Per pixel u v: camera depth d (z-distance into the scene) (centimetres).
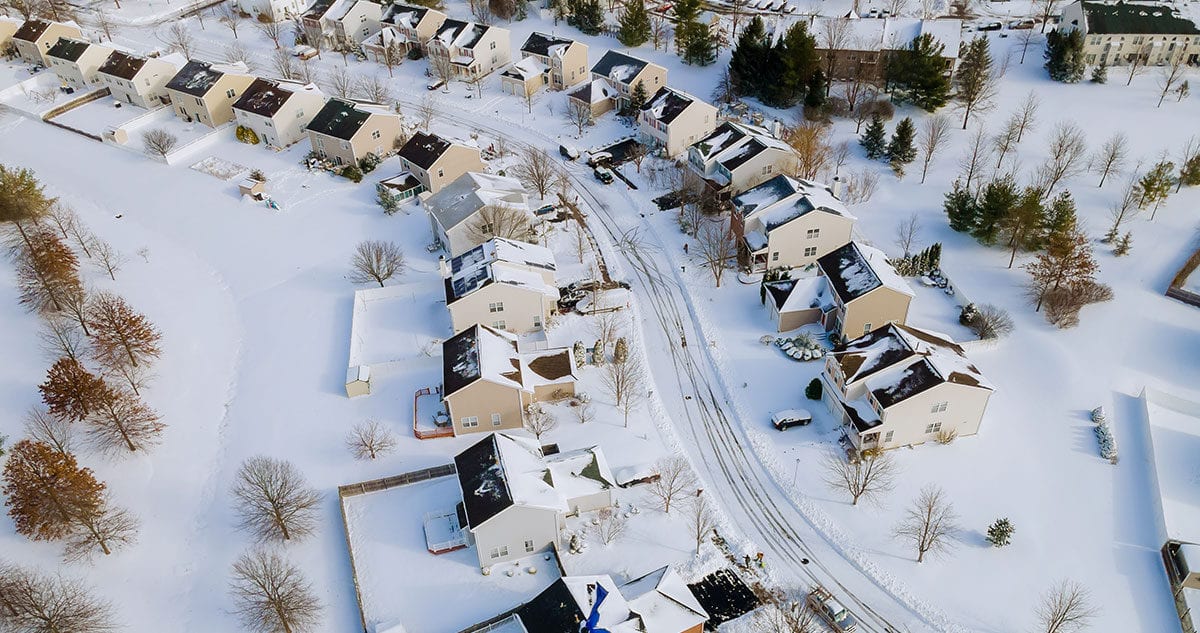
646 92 9756
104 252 7312
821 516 5094
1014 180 7956
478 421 5575
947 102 9600
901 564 4794
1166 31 9856
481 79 10912
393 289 6931
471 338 5731
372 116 8838
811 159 8262
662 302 6981
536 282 6397
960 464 5366
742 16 12181
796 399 5941
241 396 6053
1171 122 8950
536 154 8675
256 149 9419
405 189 8275
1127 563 4766
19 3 12688
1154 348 6253
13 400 5934
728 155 8125
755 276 7150
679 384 6162
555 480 4944
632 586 4478
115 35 12488
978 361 6197
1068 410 5762
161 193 8650
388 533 5012
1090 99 9500
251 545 4966
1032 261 7194
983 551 4834
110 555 4953
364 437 5525
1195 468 5272
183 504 5272
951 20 10269
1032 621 4475
